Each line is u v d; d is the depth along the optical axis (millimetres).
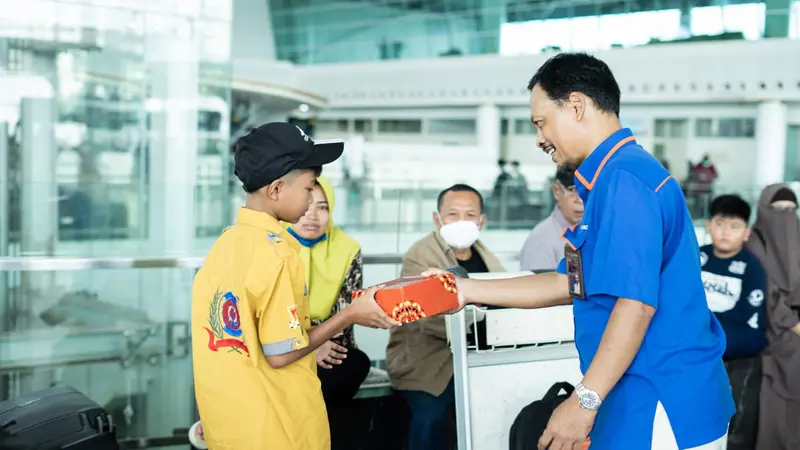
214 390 1617
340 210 8273
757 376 3127
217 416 1622
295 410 1654
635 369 1409
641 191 1367
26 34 3945
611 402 1440
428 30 23062
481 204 3018
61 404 2146
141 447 2816
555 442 1391
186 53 4277
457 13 22562
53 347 3352
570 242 1484
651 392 1402
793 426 2791
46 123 3996
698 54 18438
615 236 1358
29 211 3975
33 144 3977
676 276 1405
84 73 4082
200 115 4355
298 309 1653
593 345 1455
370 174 13125
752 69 18031
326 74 22984
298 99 19953
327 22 24469
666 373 1398
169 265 3160
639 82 19000
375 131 22656
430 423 2652
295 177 1644
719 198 3295
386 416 2730
